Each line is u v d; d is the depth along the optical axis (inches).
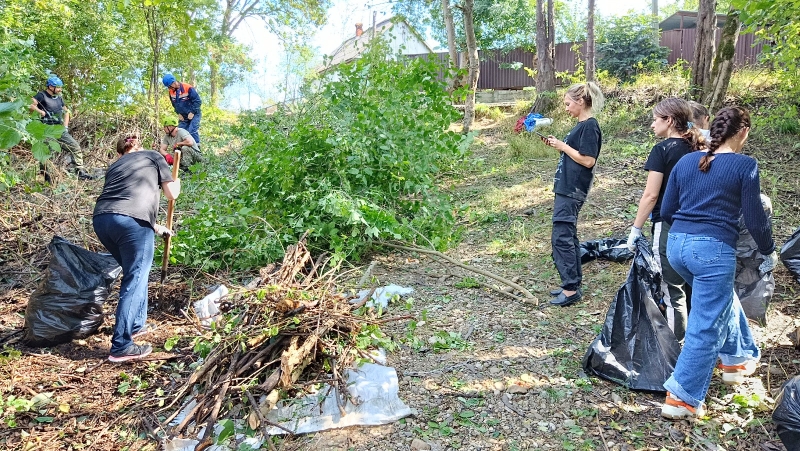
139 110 456.1
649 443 110.4
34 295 159.2
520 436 114.1
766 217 110.7
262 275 170.6
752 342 129.3
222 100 764.0
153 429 121.5
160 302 188.5
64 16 471.8
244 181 255.4
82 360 152.3
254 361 128.2
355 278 205.2
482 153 415.5
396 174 241.8
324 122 295.7
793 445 98.1
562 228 171.0
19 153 323.9
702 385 114.3
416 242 237.6
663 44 692.7
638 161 334.6
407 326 164.9
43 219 249.4
